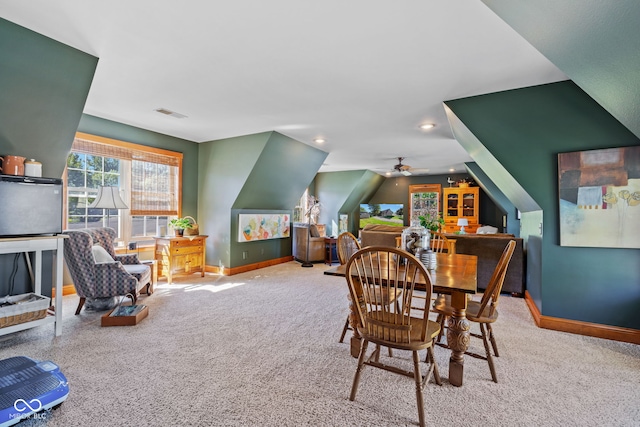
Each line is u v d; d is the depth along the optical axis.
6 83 2.26
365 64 2.56
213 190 5.37
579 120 2.77
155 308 3.37
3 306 2.42
